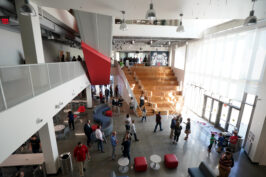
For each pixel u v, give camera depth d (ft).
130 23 32.89
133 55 74.28
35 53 14.84
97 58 28.73
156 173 17.90
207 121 33.65
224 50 26.20
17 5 13.87
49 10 19.63
